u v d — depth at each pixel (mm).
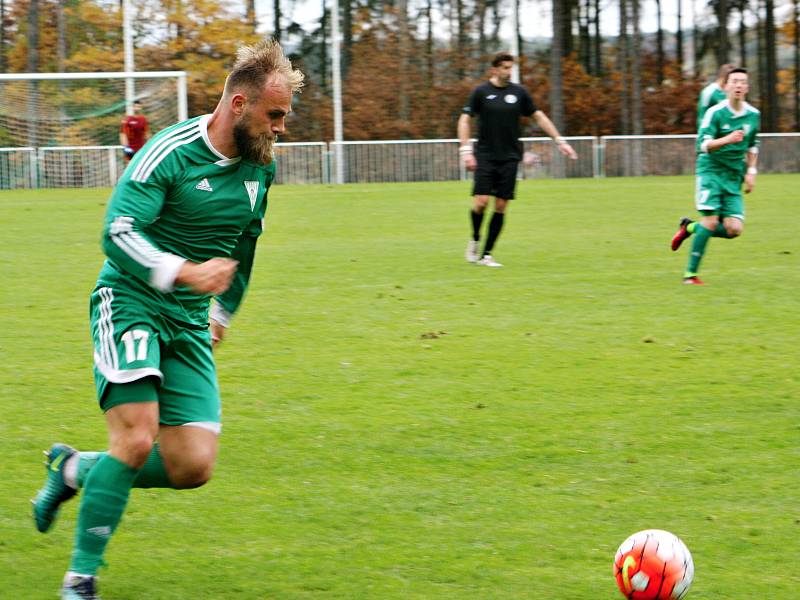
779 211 47094
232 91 9234
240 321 21969
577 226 41406
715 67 128625
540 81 109000
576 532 10875
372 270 29406
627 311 23047
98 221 42906
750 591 9492
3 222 42406
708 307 23484
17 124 67562
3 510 11492
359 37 103062
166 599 9320
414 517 11297
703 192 26344
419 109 97750
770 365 18062
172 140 9352
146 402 9062
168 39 96688
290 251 33750
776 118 118562
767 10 116500
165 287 8797
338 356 18766
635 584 8906
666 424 14641
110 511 9031
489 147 29688
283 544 10570
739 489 12141
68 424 14680
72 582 9000
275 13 115688
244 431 14305
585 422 14734
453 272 29000
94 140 69125
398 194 58844
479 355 18828
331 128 96688
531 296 25000
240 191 9680
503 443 13820
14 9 106188
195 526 11047
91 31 102125
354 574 9844
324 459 13180
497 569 9953
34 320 22156
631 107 108562
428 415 15062
